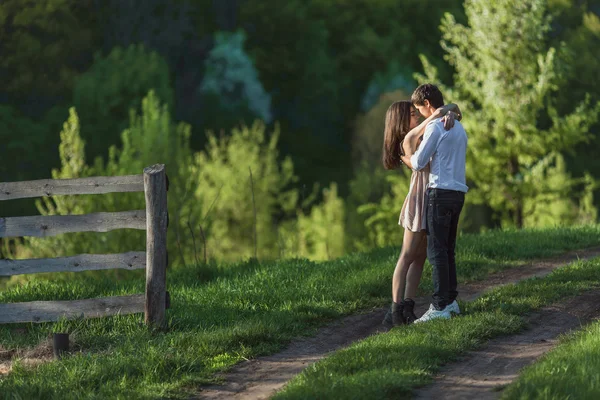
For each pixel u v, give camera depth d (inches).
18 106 3720.5
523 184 1480.1
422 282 569.0
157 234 470.6
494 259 666.2
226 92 4126.5
